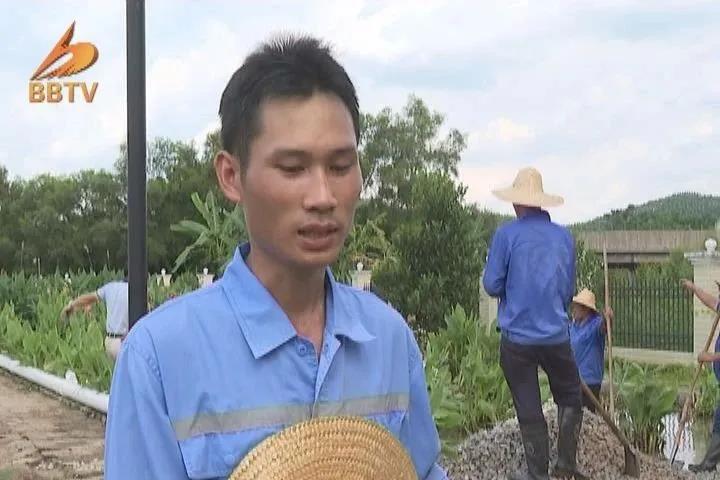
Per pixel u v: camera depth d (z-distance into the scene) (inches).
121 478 58.1
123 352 59.8
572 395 241.9
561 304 233.6
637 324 802.8
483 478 255.3
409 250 535.2
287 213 58.1
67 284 834.8
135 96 141.7
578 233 1143.0
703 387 395.5
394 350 68.1
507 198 233.8
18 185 2292.1
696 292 309.1
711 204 2137.1
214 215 356.2
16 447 321.1
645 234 1795.0
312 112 57.6
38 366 505.7
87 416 384.8
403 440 69.4
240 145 59.9
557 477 246.5
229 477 57.6
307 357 61.7
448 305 525.0
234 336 60.2
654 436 317.1
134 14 139.9
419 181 553.9
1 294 753.6
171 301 62.7
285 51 59.5
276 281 61.2
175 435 58.2
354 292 68.0
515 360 234.4
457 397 335.0
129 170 142.1
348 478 59.2
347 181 59.4
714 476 274.1
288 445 58.0
